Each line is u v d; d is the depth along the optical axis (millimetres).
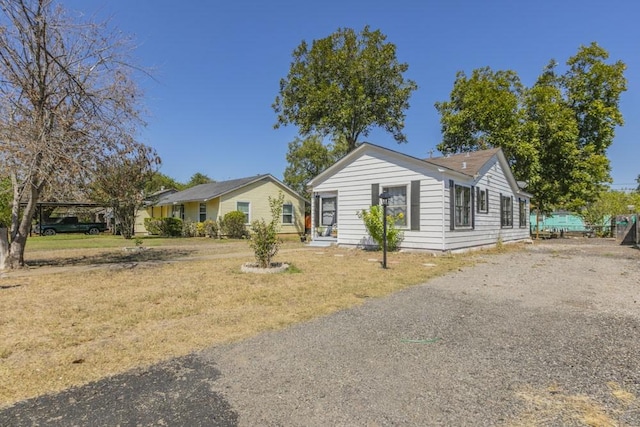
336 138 26656
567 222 27422
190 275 7488
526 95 21500
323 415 2326
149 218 26484
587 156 20734
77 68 8320
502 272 7973
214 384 2754
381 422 2248
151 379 2836
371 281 6848
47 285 6480
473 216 12984
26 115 7828
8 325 4168
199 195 23484
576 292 5977
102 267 8672
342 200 13625
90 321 4348
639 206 21641
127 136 9008
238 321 4359
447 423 2236
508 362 3168
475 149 21484
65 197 8852
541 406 2438
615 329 4047
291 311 4801
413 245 11695
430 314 4676
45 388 2688
